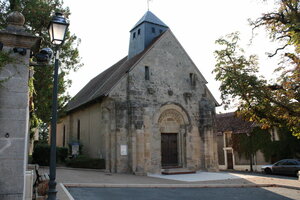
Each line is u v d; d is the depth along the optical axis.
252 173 25.81
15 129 5.65
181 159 22.06
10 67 5.79
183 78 23.31
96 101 22.31
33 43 6.01
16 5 14.30
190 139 22.42
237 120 31.98
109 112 20.12
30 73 7.16
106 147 19.67
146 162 19.67
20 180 5.55
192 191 13.09
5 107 5.65
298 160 22.92
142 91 20.86
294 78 14.45
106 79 25.75
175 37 23.70
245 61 15.29
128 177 17.17
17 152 5.60
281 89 15.12
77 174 17.06
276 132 27.47
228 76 15.06
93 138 22.61
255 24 15.34
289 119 14.97
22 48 5.88
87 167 20.42
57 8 16.30
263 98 14.72
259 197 11.98
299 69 14.20
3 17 14.15
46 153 22.84
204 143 22.67
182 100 22.80
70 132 28.14
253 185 15.03
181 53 23.77
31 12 15.23
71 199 9.06
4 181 5.44
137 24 26.47
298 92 14.49
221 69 15.68
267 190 13.86
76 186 12.69
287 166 22.86
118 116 19.80
